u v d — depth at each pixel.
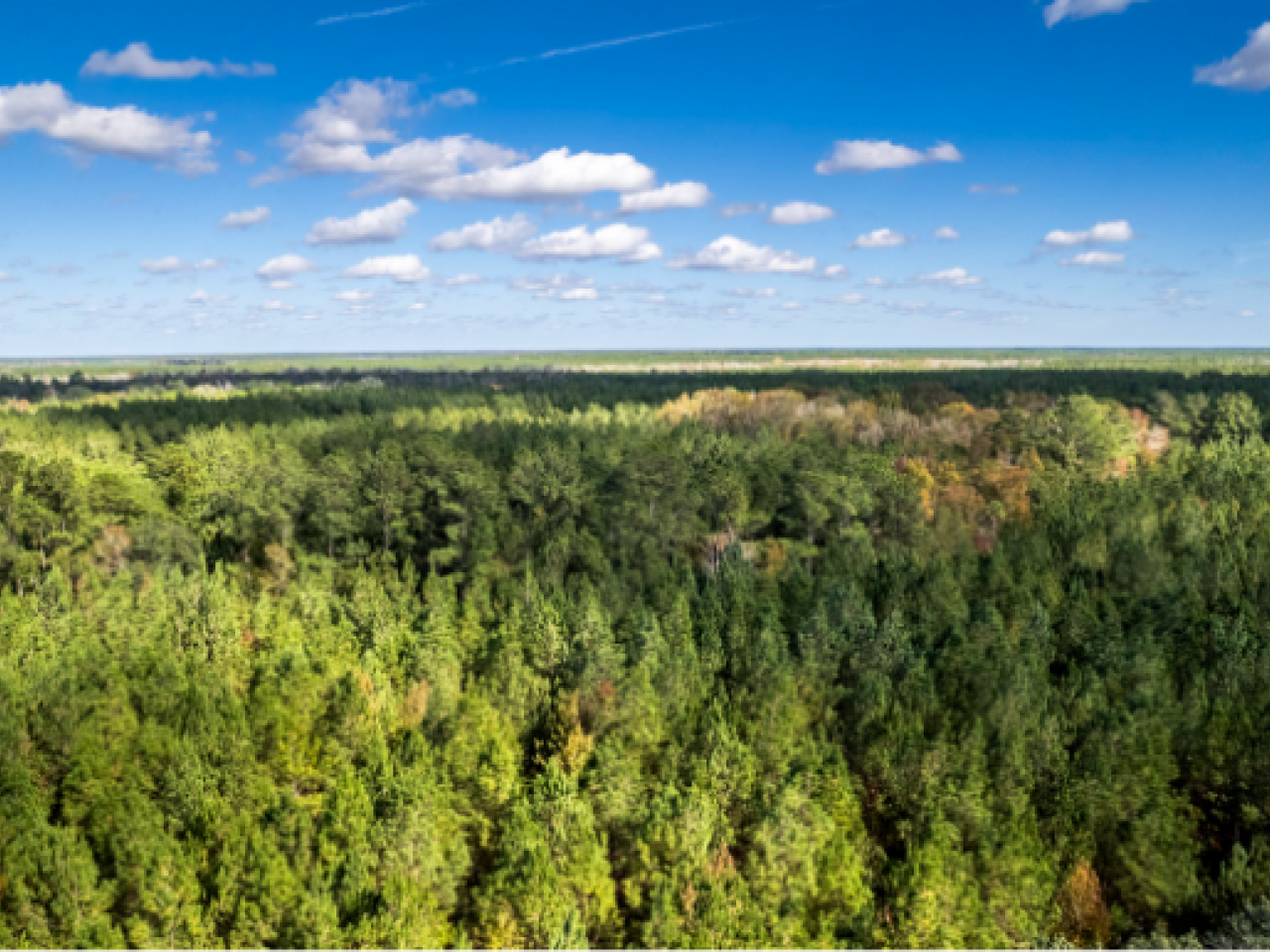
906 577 88.75
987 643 73.00
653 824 52.50
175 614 79.25
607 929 49.97
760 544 108.00
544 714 66.50
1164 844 55.97
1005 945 50.03
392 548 108.62
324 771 58.44
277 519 104.94
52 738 58.22
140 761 57.12
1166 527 106.44
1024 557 94.69
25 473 99.06
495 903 48.12
